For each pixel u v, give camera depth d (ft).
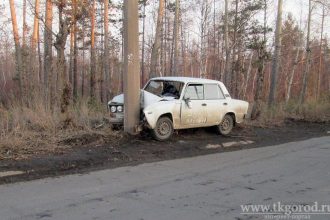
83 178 24.52
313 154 33.94
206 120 39.40
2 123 34.24
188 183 23.68
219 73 127.54
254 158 31.86
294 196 21.15
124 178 24.68
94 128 37.35
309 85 183.62
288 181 24.44
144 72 146.41
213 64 146.41
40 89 56.18
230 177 25.34
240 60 116.47
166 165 28.60
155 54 81.30
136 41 36.14
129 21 35.58
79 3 45.29
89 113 42.70
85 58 160.04
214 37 142.00
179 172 26.53
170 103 36.60
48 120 36.42
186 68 149.48
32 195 20.84
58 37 43.39
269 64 154.40
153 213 18.13
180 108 37.22
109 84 106.73
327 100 76.74
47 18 55.36
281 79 166.81
